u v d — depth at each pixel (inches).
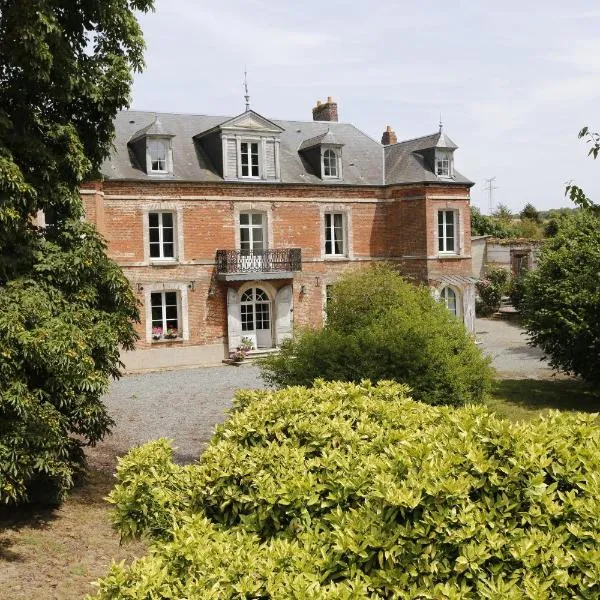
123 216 920.9
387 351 471.2
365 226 1106.7
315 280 1064.8
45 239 411.2
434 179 1078.4
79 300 403.9
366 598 150.3
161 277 950.4
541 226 2118.6
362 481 194.2
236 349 995.3
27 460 353.1
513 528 165.6
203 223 976.3
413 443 208.8
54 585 306.5
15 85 382.9
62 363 353.4
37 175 391.9
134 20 419.5
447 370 466.6
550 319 682.8
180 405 703.7
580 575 152.2
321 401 277.0
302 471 207.9
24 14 348.8
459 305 1107.3
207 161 1009.5
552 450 186.5
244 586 153.1
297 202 1045.8
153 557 173.6
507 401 689.0
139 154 951.6
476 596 156.3
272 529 201.3
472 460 178.5
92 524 388.8
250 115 999.0
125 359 927.0
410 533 164.7
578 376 821.2
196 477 221.1
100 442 562.6
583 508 164.2
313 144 1071.0
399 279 631.8
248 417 257.0
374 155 1178.6
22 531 372.8
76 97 420.2
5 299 351.9
